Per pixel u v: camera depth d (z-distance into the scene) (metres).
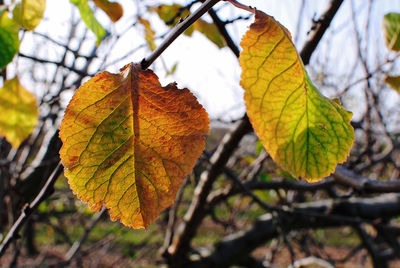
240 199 0.96
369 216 0.68
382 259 0.90
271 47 0.15
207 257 0.70
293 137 0.15
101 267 1.22
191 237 0.64
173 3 0.34
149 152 0.15
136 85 0.15
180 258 0.67
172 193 0.15
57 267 0.79
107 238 1.12
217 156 0.50
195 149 0.15
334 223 0.69
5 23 0.23
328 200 0.71
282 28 0.15
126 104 0.15
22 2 0.23
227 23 0.33
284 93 0.14
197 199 0.58
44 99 0.60
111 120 0.15
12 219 0.52
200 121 0.15
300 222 0.70
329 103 0.15
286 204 0.58
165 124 0.15
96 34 0.29
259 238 0.71
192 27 0.33
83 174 0.15
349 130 0.15
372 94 0.62
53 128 0.56
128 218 0.15
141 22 0.39
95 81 0.15
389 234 0.79
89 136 0.15
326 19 0.29
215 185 1.00
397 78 0.26
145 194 0.15
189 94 0.15
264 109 0.14
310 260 0.84
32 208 0.22
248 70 0.14
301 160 0.15
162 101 0.15
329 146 0.15
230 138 0.47
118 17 0.26
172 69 0.53
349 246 2.32
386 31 0.27
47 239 1.77
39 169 0.54
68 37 0.65
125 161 0.15
